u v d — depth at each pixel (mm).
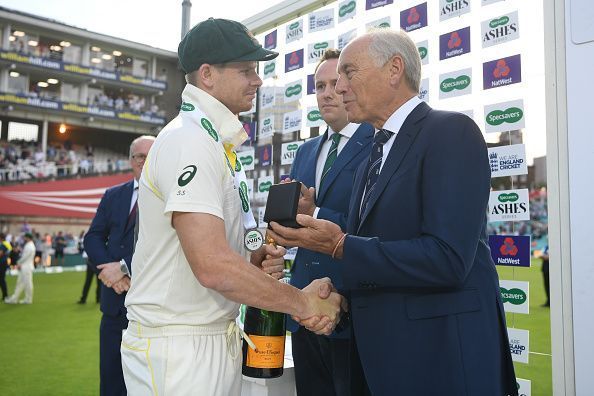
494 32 1806
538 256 16312
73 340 5336
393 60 1223
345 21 2314
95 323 6449
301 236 1165
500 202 1784
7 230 19609
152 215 1088
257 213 2830
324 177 1806
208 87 1171
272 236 1224
